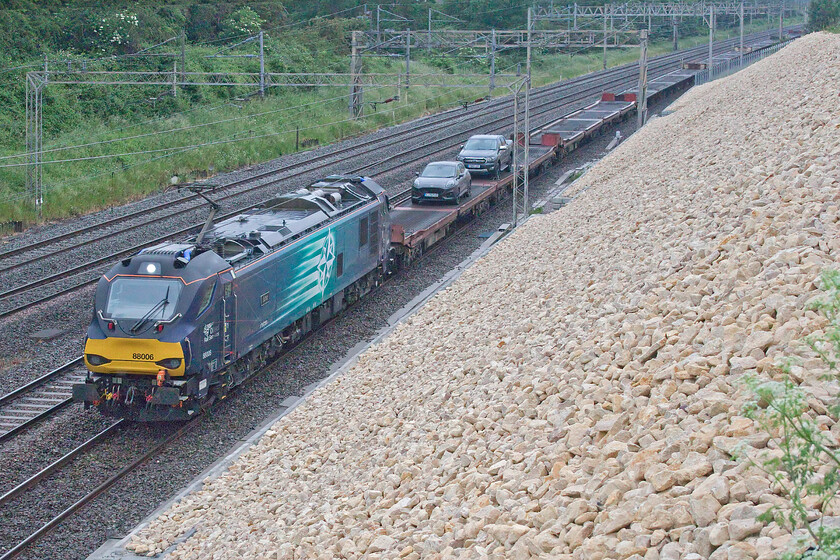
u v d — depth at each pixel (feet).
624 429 23.88
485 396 32.76
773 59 121.29
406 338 54.34
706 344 25.49
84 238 88.22
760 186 38.78
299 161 131.03
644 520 18.60
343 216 66.54
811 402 19.74
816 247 28.76
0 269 76.33
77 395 46.29
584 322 34.17
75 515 38.78
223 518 35.12
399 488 28.53
